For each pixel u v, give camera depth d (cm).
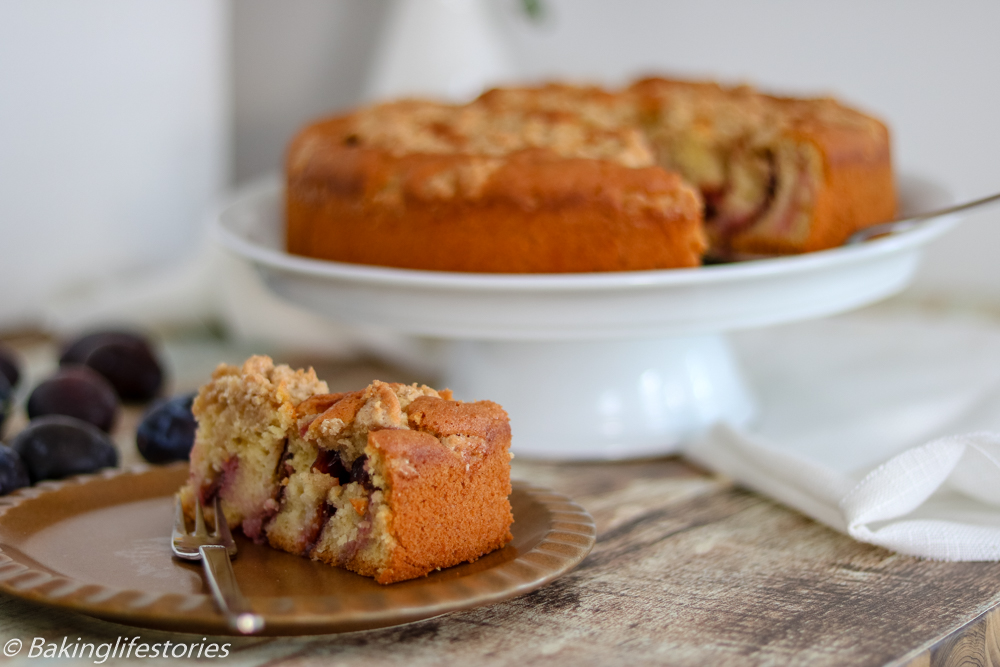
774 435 91
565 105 106
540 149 92
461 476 72
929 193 103
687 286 83
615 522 80
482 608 71
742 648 68
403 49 135
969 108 137
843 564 75
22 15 129
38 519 75
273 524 74
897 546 76
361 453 72
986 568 75
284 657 67
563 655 68
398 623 67
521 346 91
